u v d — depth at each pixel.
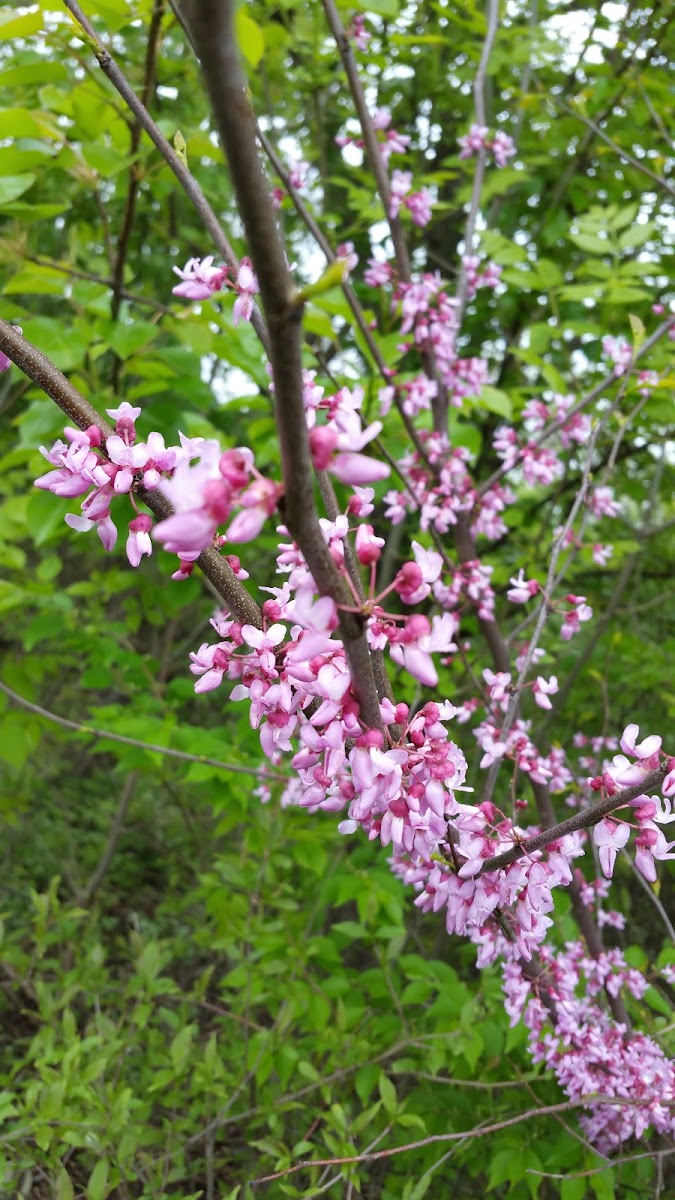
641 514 5.62
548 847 1.43
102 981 2.99
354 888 2.75
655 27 4.33
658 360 3.03
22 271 2.65
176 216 5.25
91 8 2.23
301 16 4.10
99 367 3.66
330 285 0.66
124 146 2.57
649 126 4.72
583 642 5.30
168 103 4.33
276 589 1.28
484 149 3.32
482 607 2.80
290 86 4.78
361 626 0.96
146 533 1.21
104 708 3.26
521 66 4.65
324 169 4.70
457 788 1.23
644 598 6.19
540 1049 2.19
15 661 4.20
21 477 4.45
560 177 4.84
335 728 1.06
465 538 2.95
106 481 1.17
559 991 2.17
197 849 5.36
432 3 3.53
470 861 1.41
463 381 2.98
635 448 4.73
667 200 4.41
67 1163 2.58
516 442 3.15
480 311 4.98
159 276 5.13
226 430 4.61
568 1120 2.44
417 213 2.86
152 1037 2.81
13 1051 3.60
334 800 1.29
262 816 3.00
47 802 6.04
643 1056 2.21
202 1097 2.71
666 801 1.30
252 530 0.82
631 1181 2.47
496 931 1.80
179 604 3.05
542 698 2.16
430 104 5.24
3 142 2.78
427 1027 3.01
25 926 4.55
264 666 1.15
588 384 4.44
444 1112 2.60
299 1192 1.95
